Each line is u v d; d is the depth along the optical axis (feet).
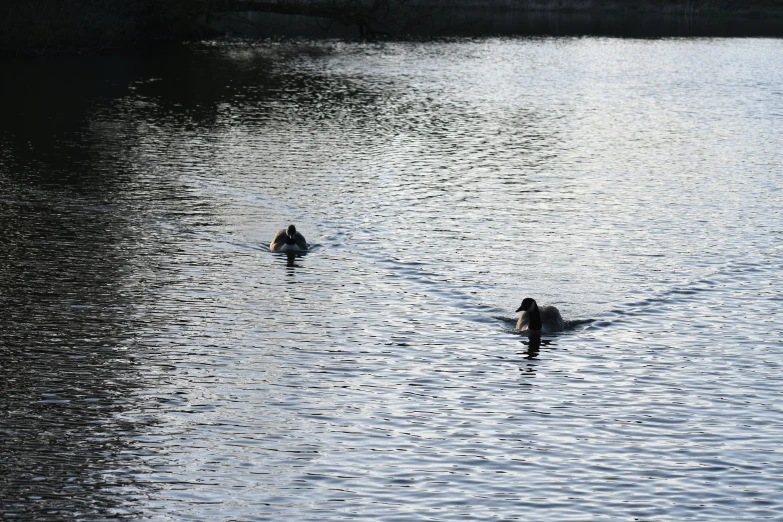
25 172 223.30
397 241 174.81
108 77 387.96
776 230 184.34
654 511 86.84
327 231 180.86
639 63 489.26
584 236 179.63
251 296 144.66
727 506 87.81
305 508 86.94
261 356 122.21
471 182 224.94
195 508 86.84
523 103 355.36
